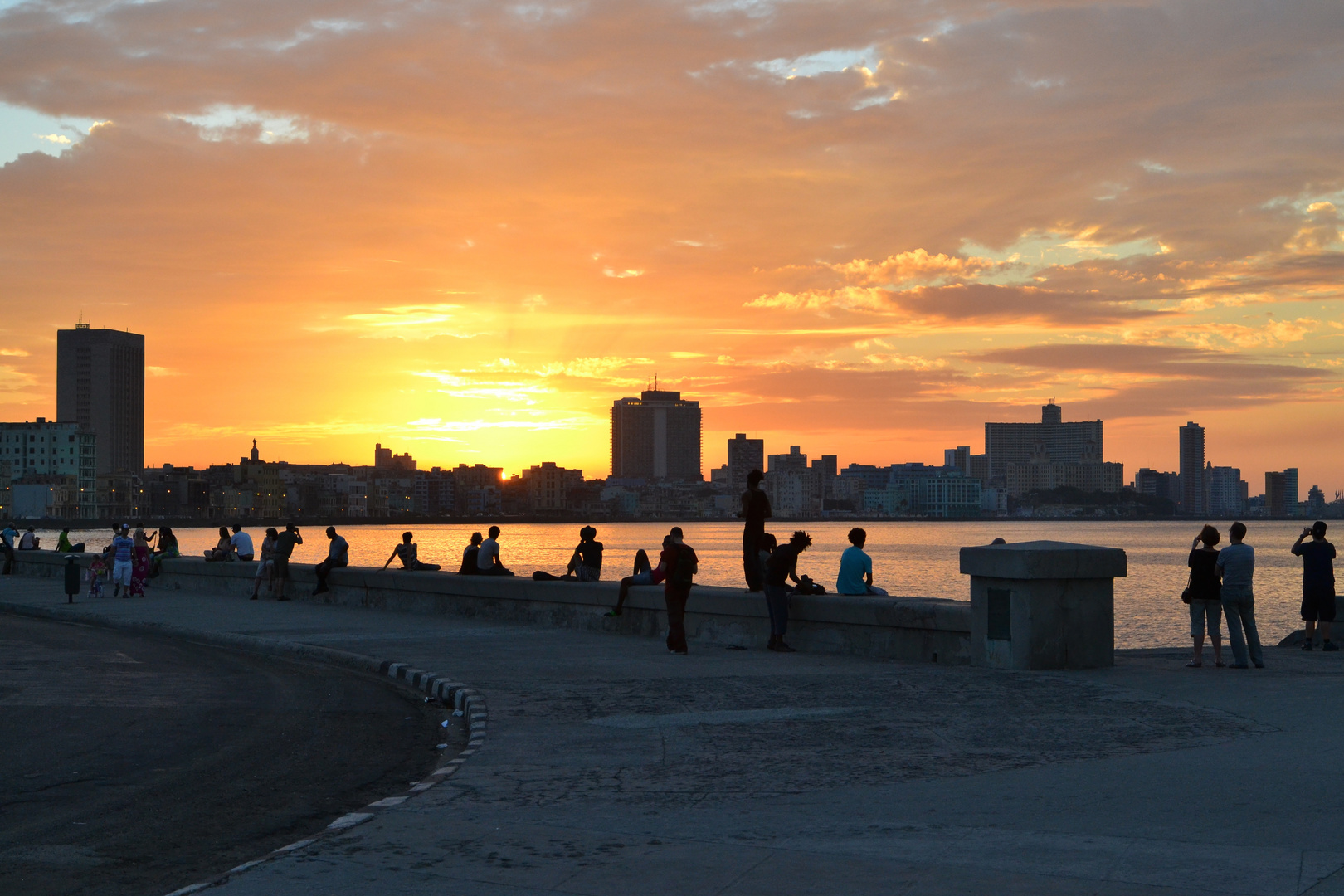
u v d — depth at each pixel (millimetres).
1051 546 14836
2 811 8742
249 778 9914
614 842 7023
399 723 12797
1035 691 12906
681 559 17609
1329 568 18047
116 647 20703
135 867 7312
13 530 49812
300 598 31078
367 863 6656
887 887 6043
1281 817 7289
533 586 23016
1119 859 6438
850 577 18016
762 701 12555
